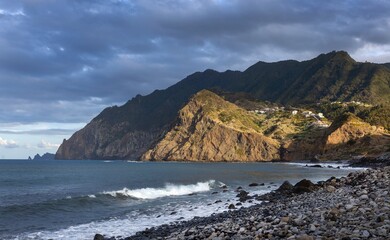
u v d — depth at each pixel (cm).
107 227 2858
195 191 5662
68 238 2492
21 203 4206
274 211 2548
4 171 14138
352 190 2748
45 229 2809
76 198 4303
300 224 1612
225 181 7988
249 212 2973
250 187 6331
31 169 16288
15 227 2889
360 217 1553
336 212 1722
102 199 4403
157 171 13950
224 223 2189
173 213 3491
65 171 14188
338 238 1265
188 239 1784
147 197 4812
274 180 8250
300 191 4438
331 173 11169
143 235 2431
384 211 1616
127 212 3609
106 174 11725
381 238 1209
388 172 3288
